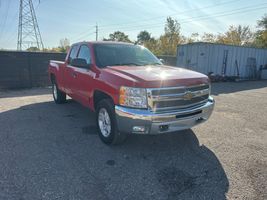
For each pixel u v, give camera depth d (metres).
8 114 6.29
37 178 3.16
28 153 3.91
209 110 4.25
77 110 6.78
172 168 3.51
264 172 3.44
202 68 17.06
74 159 3.73
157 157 3.87
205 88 4.23
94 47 5.00
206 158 3.86
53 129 5.12
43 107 7.14
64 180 3.13
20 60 11.13
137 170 3.43
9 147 4.14
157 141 4.52
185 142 4.52
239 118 6.32
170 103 3.67
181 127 3.84
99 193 2.87
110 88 3.90
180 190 2.96
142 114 3.50
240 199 2.80
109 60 4.80
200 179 3.22
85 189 2.94
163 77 3.71
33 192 2.85
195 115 3.96
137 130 3.62
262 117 6.46
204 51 16.83
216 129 5.33
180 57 18.55
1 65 10.62
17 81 11.22
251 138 4.81
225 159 3.83
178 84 3.70
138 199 2.77
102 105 4.22
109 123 4.13
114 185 3.04
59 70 6.74
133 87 3.55
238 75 18.92
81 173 3.32
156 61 5.43
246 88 13.14
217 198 2.81
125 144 4.35
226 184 3.11
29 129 5.10
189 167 3.55
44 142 4.39
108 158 3.79
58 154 3.90
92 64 4.66
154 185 3.06
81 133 4.89
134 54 5.30
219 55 17.22
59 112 6.55
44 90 10.84
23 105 7.43
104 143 4.36
